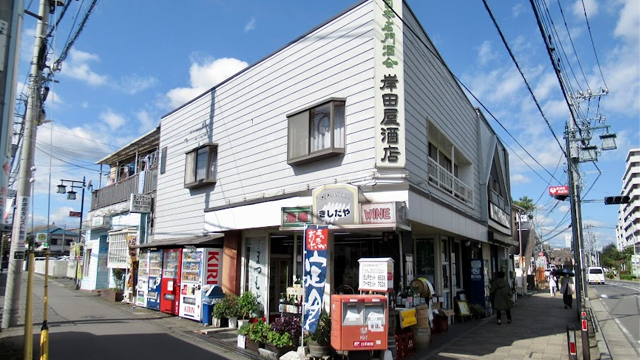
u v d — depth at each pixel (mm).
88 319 13125
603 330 14125
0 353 8461
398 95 9562
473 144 16375
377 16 9977
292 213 9953
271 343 8742
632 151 91750
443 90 12859
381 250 11508
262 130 12453
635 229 91125
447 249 14305
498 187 20578
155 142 20109
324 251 8461
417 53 10844
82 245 25812
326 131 10516
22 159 11953
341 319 7680
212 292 12305
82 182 30891
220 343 9844
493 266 20156
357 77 10086
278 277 12195
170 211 16438
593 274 50781
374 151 9461
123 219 20641
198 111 15602
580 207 20531
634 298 27141
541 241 44875
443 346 10266
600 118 18297
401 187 9211
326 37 10930
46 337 7035
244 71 13453
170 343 9773
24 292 21500
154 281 15367
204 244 12977
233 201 13180
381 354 7992
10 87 6336
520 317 15719
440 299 12625
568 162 17078
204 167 14711
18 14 6566
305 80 11297
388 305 8609
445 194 12344
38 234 10891
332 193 9336
